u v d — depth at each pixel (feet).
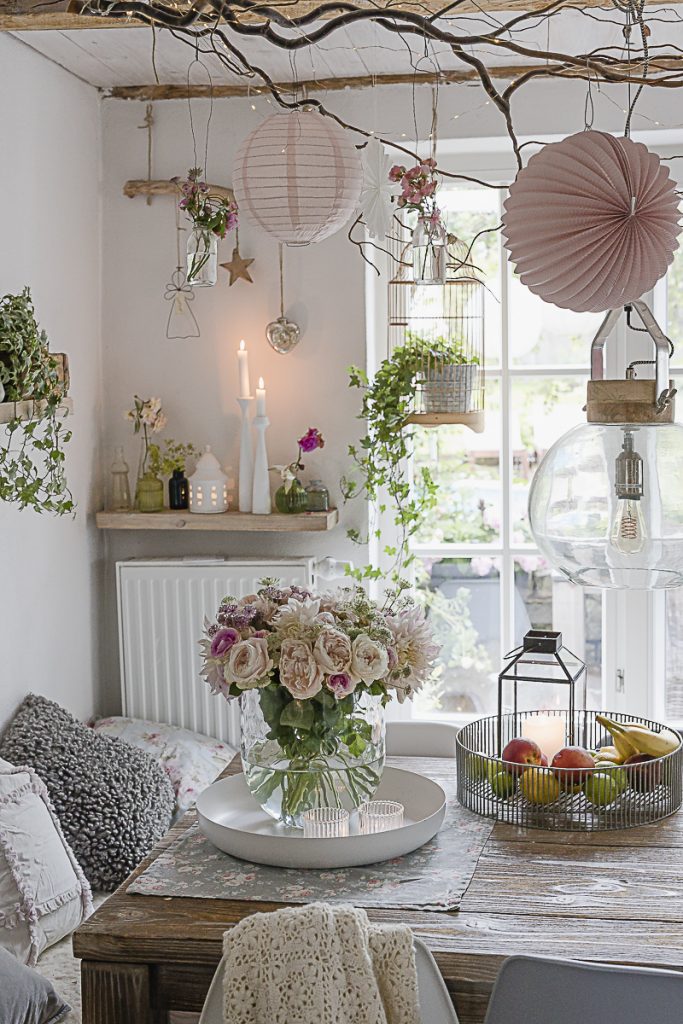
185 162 11.80
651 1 8.13
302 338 11.82
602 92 11.10
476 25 9.55
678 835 6.68
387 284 12.13
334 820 6.47
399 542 12.38
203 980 5.56
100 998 5.57
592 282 5.03
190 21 7.30
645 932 5.43
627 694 12.24
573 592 12.29
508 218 5.01
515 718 7.64
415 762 8.18
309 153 6.91
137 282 11.99
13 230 9.89
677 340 11.96
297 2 7.28
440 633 12.53
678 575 5.14
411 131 11.47
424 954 4.96
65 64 10.84
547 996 4.61
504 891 5.91
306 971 4.74
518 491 12.30
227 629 6.48
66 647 11.27
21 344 8.13
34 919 7.97
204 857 6.47
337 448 11.85
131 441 12.14
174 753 11.03
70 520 11.35
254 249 11.81
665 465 5.05
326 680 6.30
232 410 11.96
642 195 4.87
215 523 11.50
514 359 12.23
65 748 9.77
